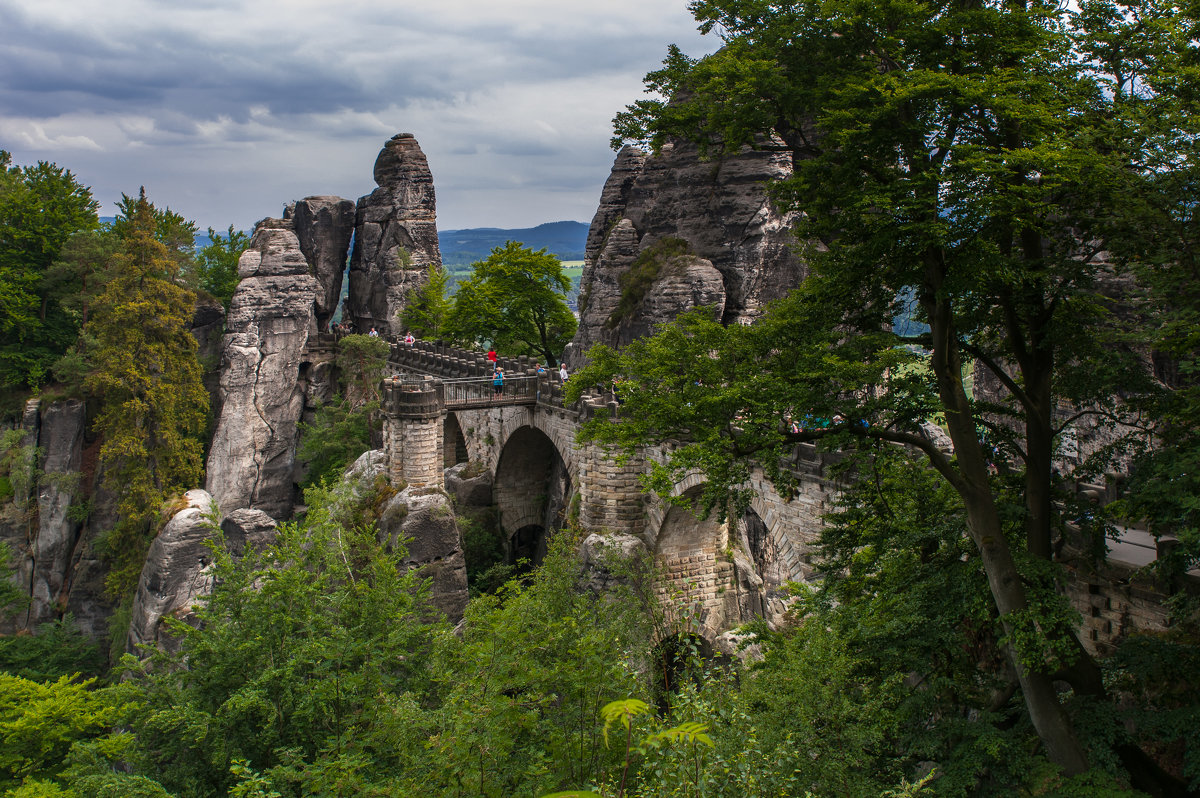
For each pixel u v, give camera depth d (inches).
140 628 2635.3
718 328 931.3
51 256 3533.5
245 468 3449.8
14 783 1311.5
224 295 3816.4
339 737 930.1
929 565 916.0
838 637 853.8
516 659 815.7
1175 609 794.2
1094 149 784.9
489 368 2586.1
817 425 857.5
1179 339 804.0
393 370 3312.0
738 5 922.7
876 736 744.3
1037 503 849.5
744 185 2488.9
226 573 1146.7
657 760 594.6
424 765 785.6
